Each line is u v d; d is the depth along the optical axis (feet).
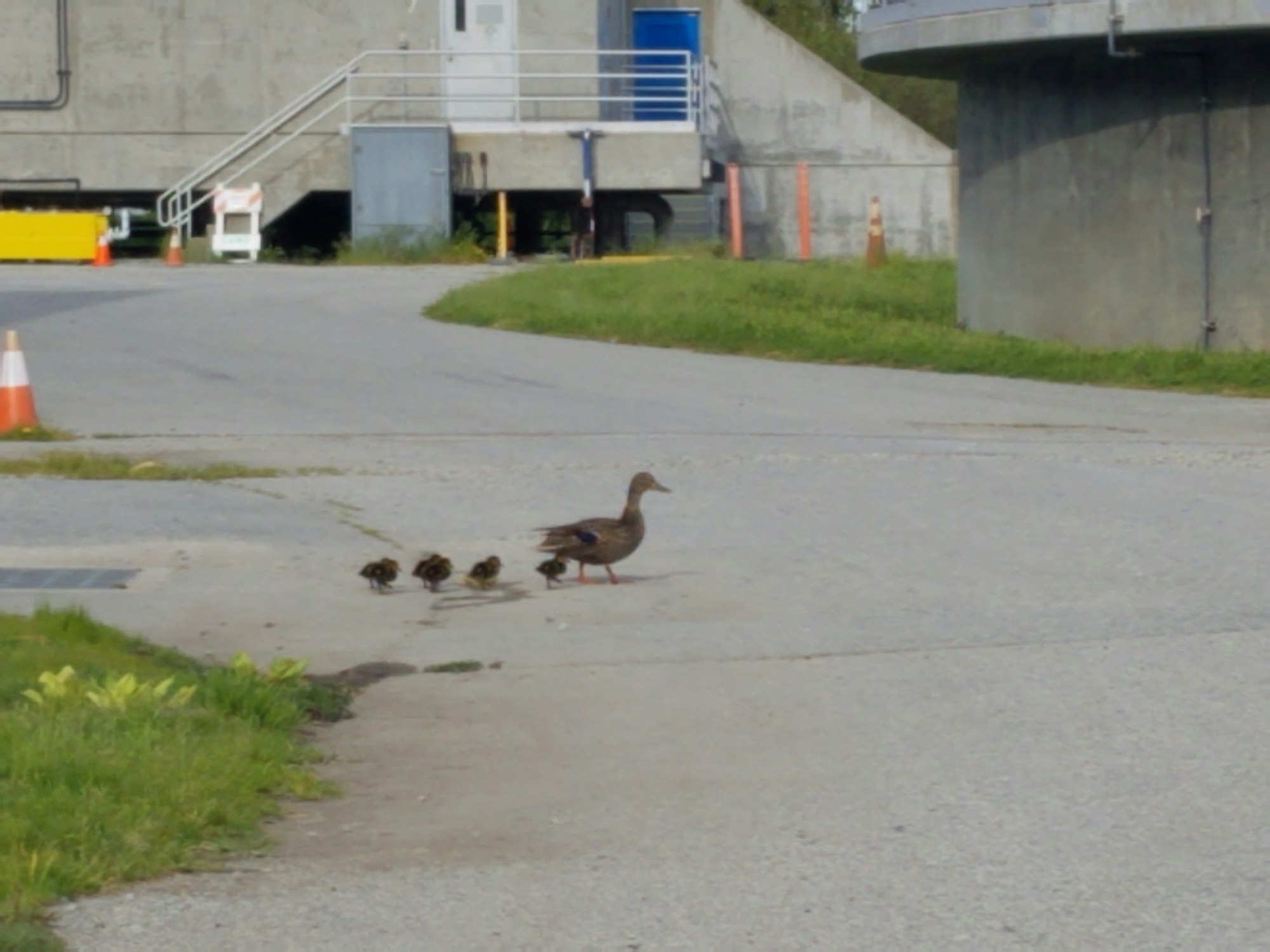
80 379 73.15
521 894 22.39
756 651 34.76
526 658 34.50
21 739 25.85
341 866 23.38
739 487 50.90
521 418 64.75
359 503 48.83
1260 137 82.94
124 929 21.02
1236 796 25.95
